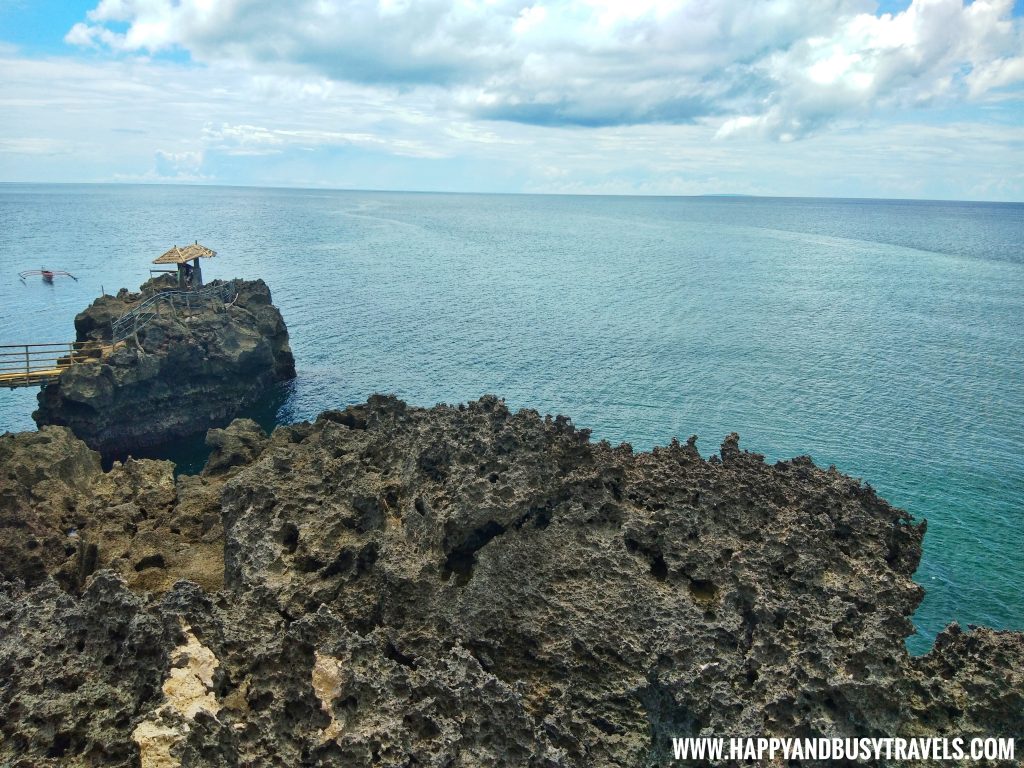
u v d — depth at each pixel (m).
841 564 27.03
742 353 92.00
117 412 62.00
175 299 72.31
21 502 37.34
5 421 69.56
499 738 20.00
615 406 71.12
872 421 67.62
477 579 26.39
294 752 19.42
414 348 93.12
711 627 24.48
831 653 22.33
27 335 96.31
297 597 26.45
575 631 25.08
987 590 41.94
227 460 44.28
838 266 182.12
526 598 26.17
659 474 31.23
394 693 20.62
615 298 132.62
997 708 21.23
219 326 69.56
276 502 30.11
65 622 21.16
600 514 28.70
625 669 24.28
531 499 27.83
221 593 26.38
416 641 25.48
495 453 29.56
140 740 17.97
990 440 63.19
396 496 30.20
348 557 27.52
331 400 73.06
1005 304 129.62
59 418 60.38
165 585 31.77
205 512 36.97
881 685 21.16
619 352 91.94
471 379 79.69
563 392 75.25
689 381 79.38
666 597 25.78
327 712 19.67
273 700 20.53
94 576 21.92
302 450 34.78
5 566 34.34
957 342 99.81
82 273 147.38
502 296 132.75
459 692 20.70
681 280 156.25
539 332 103.44
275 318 77.31
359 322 107.81
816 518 28.84
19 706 18.91
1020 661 22.11
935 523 48.88
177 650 20.73
